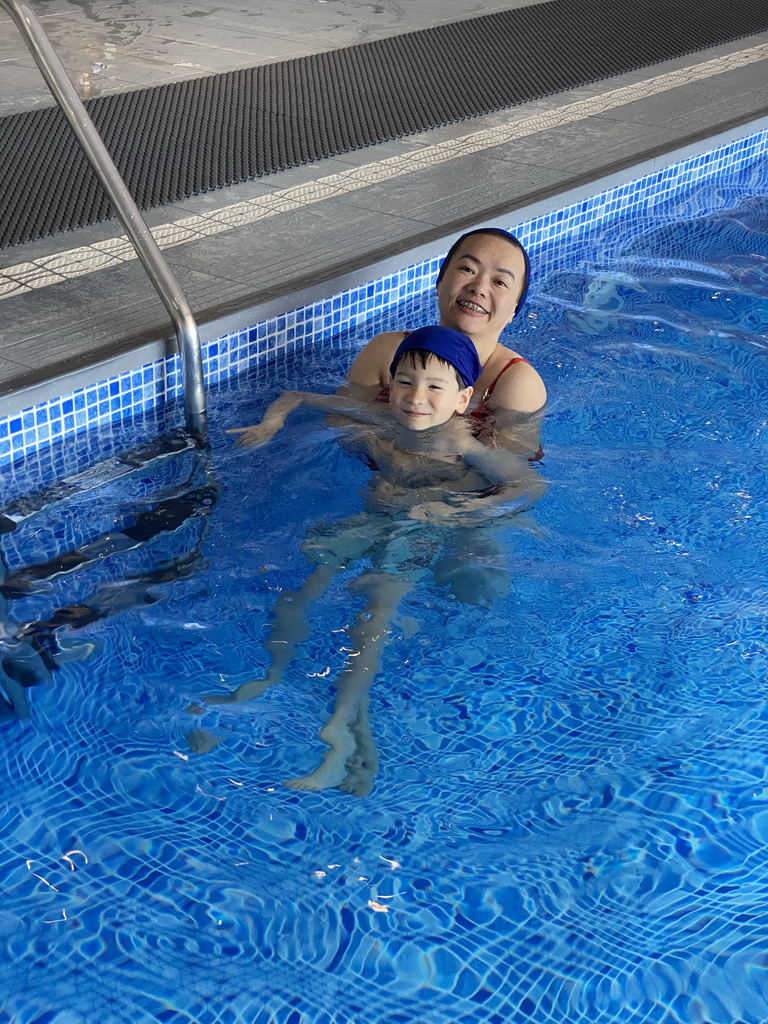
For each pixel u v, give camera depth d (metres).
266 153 4.04
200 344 2.59
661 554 2.15
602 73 5.27
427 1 6.92
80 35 5.86
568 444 2.52
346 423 2.51
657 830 1.55
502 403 2.54
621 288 3.44
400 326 3.14
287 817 1.55
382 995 1.30
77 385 2.48
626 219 4.04
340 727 1.72
